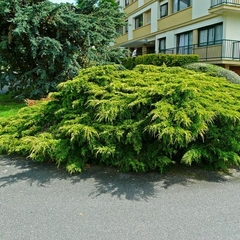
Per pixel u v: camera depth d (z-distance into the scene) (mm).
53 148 3246
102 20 8180
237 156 3084
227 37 11844
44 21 7234
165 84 3320
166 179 2994
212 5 12250
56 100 4113
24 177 3039
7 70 7867
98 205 2414
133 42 20406
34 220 2172
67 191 2693
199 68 8078
